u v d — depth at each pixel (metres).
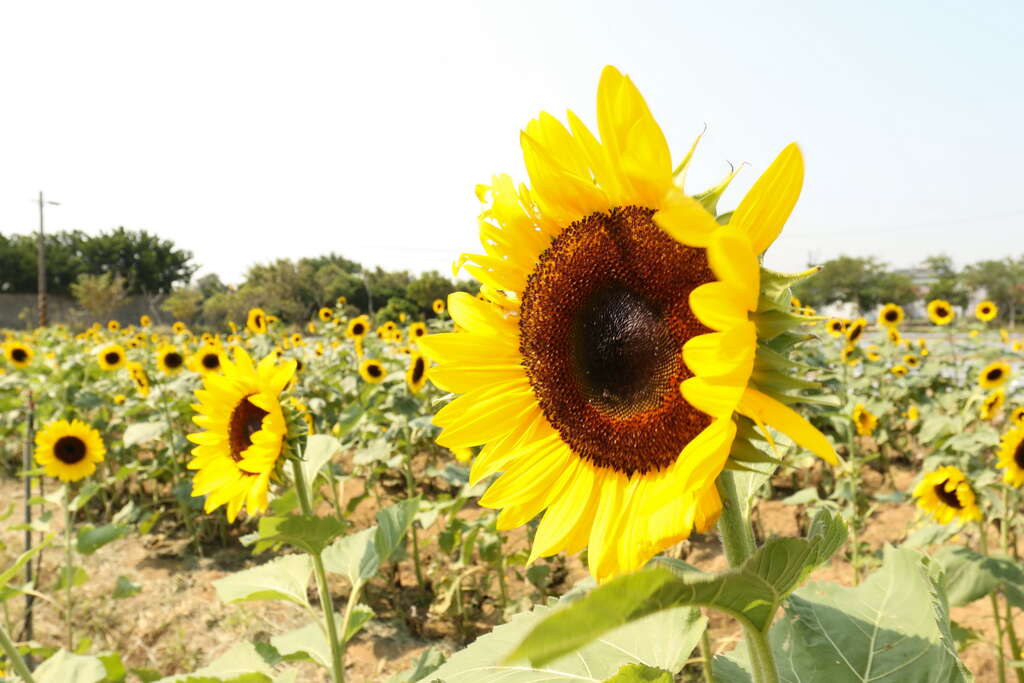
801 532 7.46
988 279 53.66
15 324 70.50
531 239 1.70
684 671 4.06
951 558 4.16
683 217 1.04
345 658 5.41
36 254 80.88
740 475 1.49
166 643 5.66
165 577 7.00
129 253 91.06
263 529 3.30
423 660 3.81
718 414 1.08
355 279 57.53
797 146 1.11
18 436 12.41
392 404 7.61
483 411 1.75
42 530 5.86
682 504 1.16
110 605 6.34
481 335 1.80
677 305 1.41
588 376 1.56
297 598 3.67
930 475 4.79
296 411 3.55
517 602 5.55
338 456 10.12
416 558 6.38
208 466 3.73
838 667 1.57
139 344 17.86
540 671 1.57
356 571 3.77
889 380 12.75
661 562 1.15
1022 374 9.80
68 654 3.55
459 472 5.96
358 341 12.03
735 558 1.31
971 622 5.32
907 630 1.62
